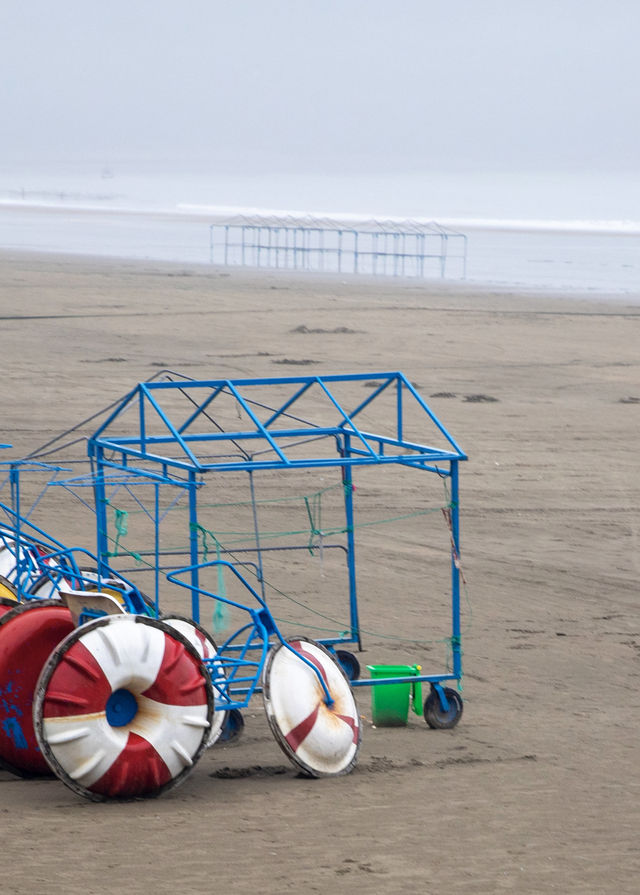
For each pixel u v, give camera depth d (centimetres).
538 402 4019
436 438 3384
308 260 11719
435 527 2452
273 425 3475
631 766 1216
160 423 3431
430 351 5156
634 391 4322
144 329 5481
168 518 2409
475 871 905
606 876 904
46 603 1219
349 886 870
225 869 898
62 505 2464
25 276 8038
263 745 1296
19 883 862
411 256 10875
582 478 2969
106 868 895
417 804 1072
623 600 2000
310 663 1207
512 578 2108
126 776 1069
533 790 1122
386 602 1919
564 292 8612
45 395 3759
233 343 5150
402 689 1371
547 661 1650
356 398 3953
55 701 1054
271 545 2244
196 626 1348
